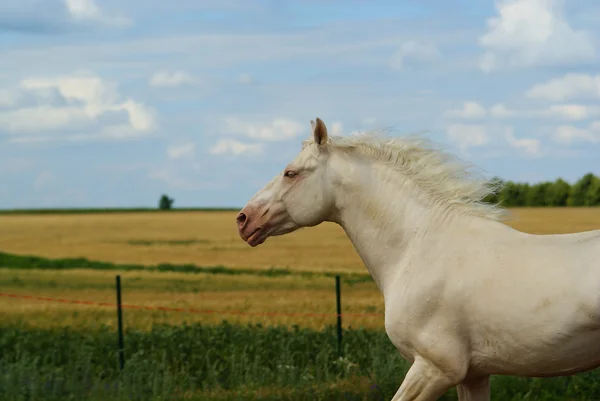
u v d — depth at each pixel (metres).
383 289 6.12
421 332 5.66
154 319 17.31
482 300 5.42
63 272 33.88
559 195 60.28
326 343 11.98
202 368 11.12
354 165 6.16
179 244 48.34
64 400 9.24
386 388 9.44
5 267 37.22
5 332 14.27
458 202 5.88
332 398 9.30
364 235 6.14
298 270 33.59
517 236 5.58
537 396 8.91
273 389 9.75
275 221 6.34
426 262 5.75
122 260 40.41
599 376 9.25
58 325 16.16
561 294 5.16
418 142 6.14
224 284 27.94
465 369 5.57
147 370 10.39
